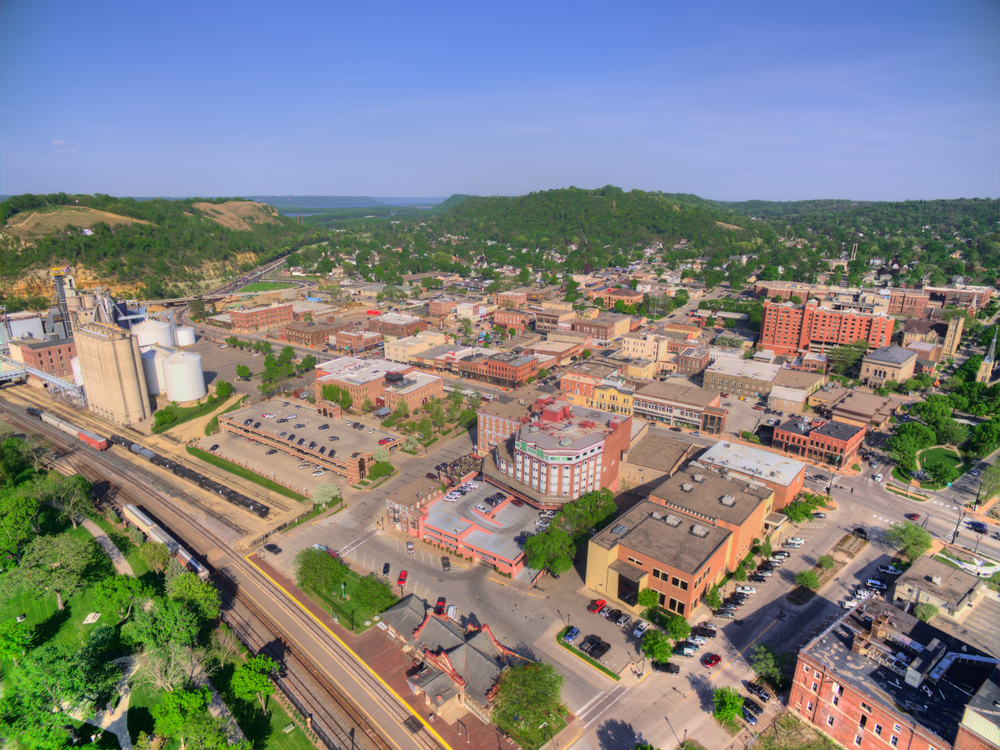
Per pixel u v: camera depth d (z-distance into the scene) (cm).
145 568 17025
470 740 11575
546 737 11544
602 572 15650
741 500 17562
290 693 12725
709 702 12425
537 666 12269
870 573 16500
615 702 12400
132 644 13925
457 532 17650
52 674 12119
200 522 19488
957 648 11612
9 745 11456
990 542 17775
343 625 14788
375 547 17988
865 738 10881
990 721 9112
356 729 11875
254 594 15975
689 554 14975
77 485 19662
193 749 11025
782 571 16688
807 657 11712
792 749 11294
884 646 11588
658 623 14662
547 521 18288
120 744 11644
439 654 12925
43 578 15200
